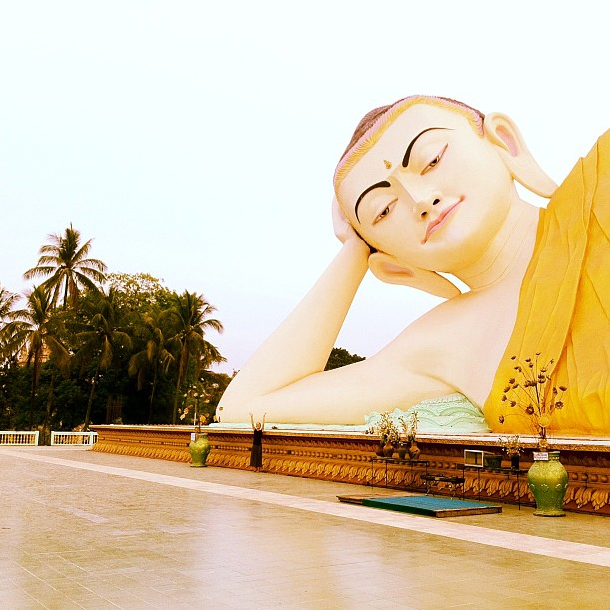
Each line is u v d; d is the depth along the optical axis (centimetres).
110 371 4825
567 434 1559
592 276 1641
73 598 530
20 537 813
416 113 1958
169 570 633
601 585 577
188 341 4622
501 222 1959
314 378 2134
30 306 4322
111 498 1230
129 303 5222
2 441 3797
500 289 1950
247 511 1055
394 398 1947
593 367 1543
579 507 1080
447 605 514
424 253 1973
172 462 2327
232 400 2180
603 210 1694
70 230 4625
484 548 750
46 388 4825
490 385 1786
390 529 883
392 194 1991
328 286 2250
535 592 553
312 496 1277
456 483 1215
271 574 618
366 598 534
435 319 2066
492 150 2000
